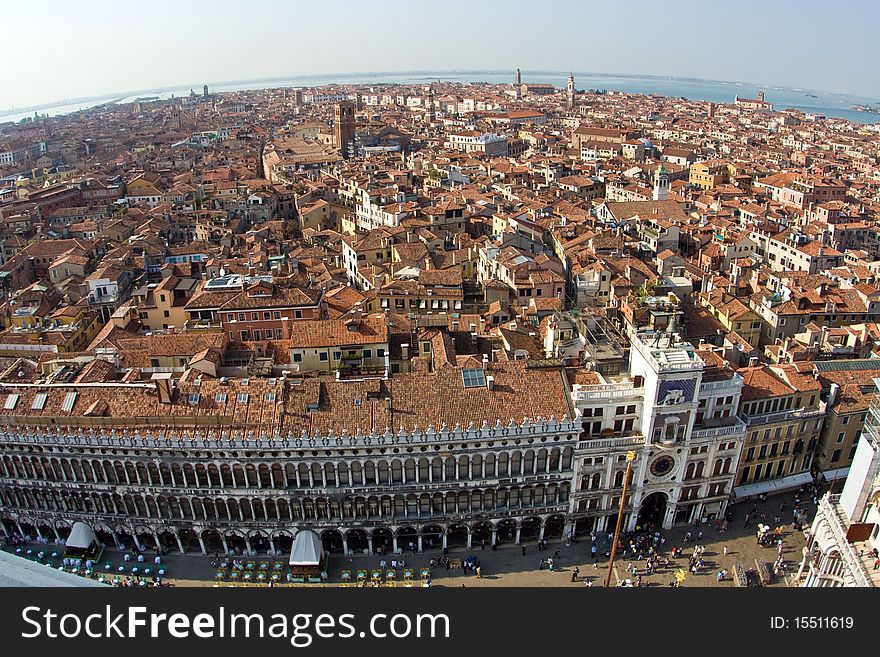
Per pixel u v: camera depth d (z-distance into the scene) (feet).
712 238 606.55
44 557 287.48
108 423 273.33
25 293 453.58
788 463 314.76
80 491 279.28
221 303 385.91
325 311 387.96
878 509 215.31
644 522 302.86
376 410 273.13
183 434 261.65
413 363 315.17
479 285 454.81
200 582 271.90
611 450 275.18
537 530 294.05
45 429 272.92
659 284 438.40
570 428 267.80
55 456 271.90
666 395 269.03
